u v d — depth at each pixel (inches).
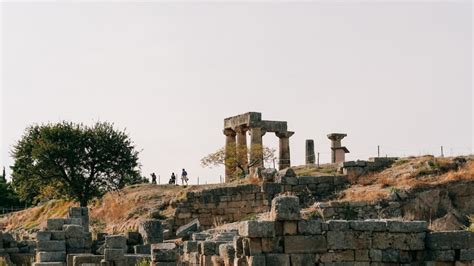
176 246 1423.5
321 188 2094.0
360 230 1003.9
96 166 2984.7
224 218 2158.0
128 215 2388.0
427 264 1007.0
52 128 3004.4
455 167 2025.1
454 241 1008.9
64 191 2972.4
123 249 1323.8
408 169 2052.2
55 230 1557.6
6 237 1665.8
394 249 1010.1
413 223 1019.9
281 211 974.4
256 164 2800.2
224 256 1053.2
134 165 3068.4
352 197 1923.0
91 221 2517.2
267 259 963.3
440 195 1887.3
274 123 2940.5
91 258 1360.7
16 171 3048.7
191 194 2181.3
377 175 2086.6
